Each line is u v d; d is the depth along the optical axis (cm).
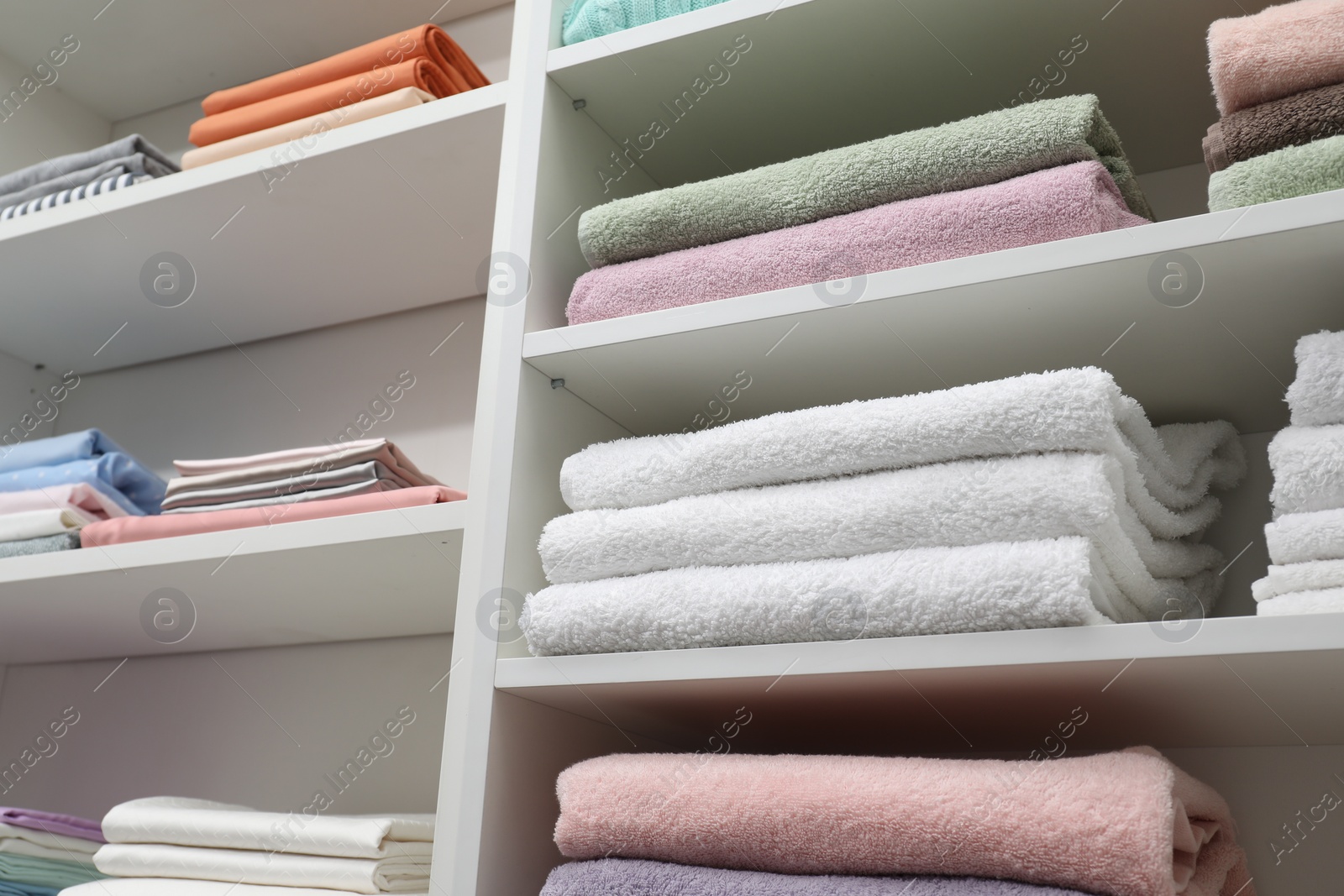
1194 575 72
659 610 65
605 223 79
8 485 108
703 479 68
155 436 135
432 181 99
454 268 114
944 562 58
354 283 119
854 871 57
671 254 77
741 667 61
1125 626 53
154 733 121
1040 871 52
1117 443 58
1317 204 56
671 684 65
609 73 84
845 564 61
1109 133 69
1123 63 80
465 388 118
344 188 101
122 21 131
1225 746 74
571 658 67
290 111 106
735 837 59
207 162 108
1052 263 61
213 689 119
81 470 106
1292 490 56
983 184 70
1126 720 68
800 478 67
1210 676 55
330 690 113
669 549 67
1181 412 78
